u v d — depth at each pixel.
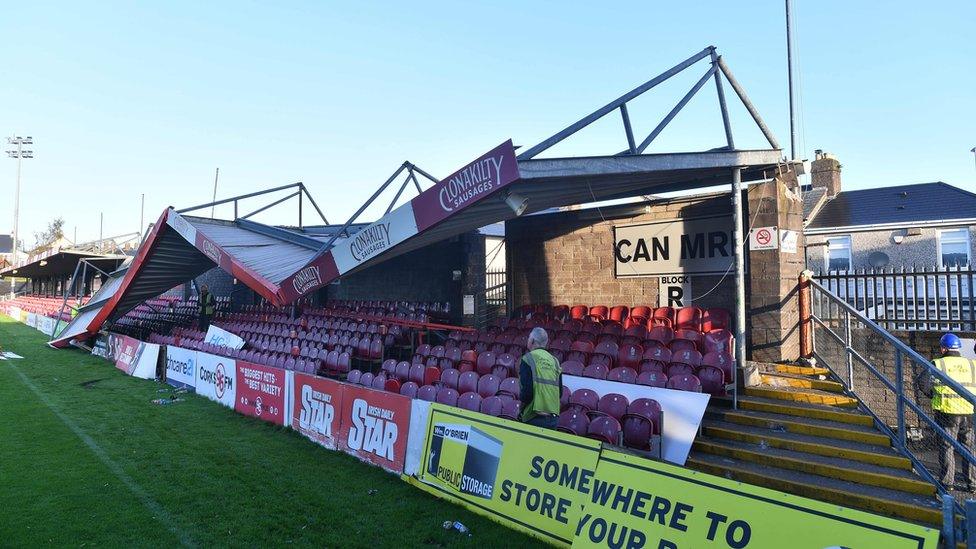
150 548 4.80
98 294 21.31
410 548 4.77
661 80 8.06
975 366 6.48
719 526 3.82
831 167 24.88
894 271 9.03
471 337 11.93
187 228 14.66
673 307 11.18
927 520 4.92
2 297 56.28
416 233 8.03
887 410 8.24
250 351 13.29
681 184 10.16
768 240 9.32
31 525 5.21
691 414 6.29
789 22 17.80
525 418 5.62
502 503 5.30
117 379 13.43
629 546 4.19
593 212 12.53
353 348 12.30
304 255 14.43
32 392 11.61
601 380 7.48
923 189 22.53
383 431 6.95
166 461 7.12
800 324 9.13
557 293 13.16
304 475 6.63
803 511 3.51
